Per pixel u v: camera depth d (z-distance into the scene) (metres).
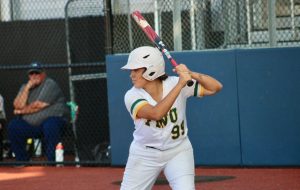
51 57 29.95
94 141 28.06
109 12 23.30
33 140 25.50
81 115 28.23
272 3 22.25
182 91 11.95
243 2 23.11
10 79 30.42
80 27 29.09
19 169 24.11
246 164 22.16
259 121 22.00
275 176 20.42
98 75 26.97
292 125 21.84
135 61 11.77
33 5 30.27
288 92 21.81
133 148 12.08
